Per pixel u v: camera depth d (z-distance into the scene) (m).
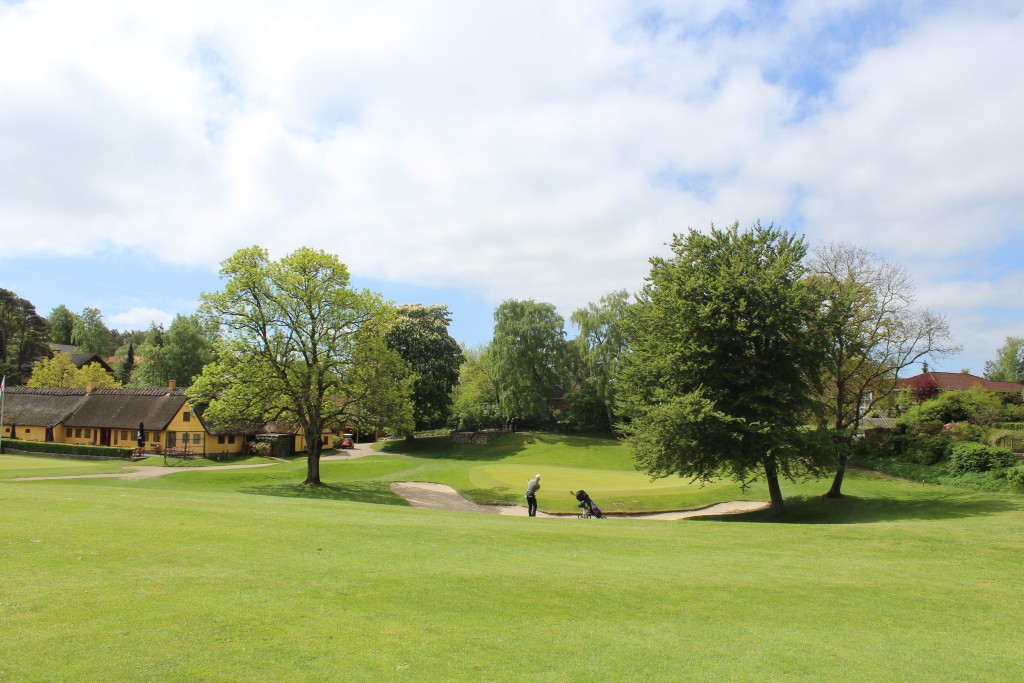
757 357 30.44
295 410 42.56
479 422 89.94
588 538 17.20
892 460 43.03
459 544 15.39
